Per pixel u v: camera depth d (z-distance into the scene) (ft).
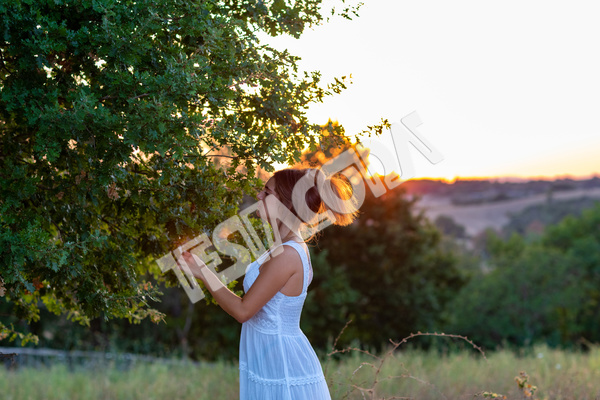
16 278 6.77
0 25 6.72
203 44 8.14
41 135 6.70
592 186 501.15
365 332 62.80
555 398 16.60
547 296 88.84
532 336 88.84
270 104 8.63
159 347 46.78
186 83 6.95
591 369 22.27
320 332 54.29
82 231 8.32
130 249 9.08
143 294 8.99
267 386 7.64
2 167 8.23
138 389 22.76
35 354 30.81
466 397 16.28
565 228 126.31
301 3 9.21
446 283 71.82
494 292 90.33
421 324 62.03
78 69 7.68
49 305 11.25
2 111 7.75
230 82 8.29
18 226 7.25
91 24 7.27
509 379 20.13
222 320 55.72
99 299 8.43
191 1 7.70
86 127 6.75
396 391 18.25
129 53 7.01
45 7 7.18
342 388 14.33
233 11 9.37
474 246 304.30
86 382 24.36
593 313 99.19
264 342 7.70
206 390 22.13
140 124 6.74
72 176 7.86
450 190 526.98
